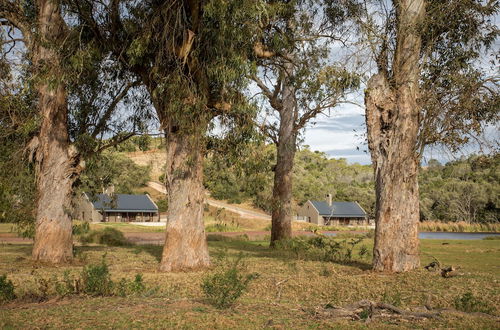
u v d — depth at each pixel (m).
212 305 8.44
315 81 17.77
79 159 16.94
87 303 8.52
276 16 15.16
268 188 26.16
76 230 30.38
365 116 14.12
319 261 17.00
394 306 8.11
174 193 14.45
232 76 13.09
